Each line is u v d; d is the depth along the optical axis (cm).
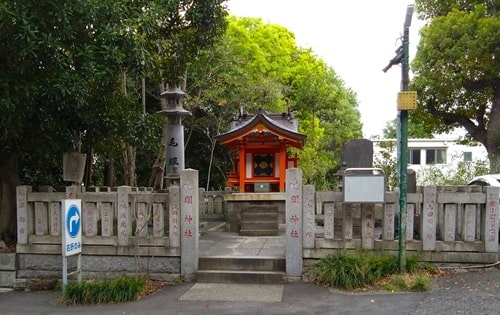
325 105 2423
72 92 726
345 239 730
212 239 999
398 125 723
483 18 1717
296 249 733
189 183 758
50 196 797
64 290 674
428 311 561
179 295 680
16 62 690
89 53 729
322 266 713
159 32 1034
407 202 718
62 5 681
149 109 2088
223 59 1869
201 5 1013
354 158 1057
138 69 821
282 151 1185
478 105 1892
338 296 643
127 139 953
